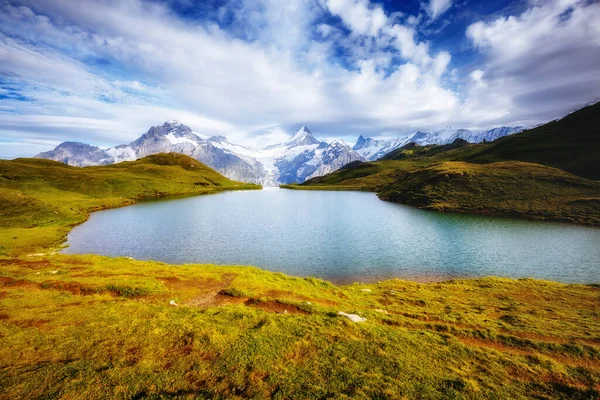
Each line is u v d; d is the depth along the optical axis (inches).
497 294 1748.3
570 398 727.7
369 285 2037.4
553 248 3184.1
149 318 1040.2
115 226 4672.7
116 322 995.9
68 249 3289.9
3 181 7701.8
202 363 786.8
